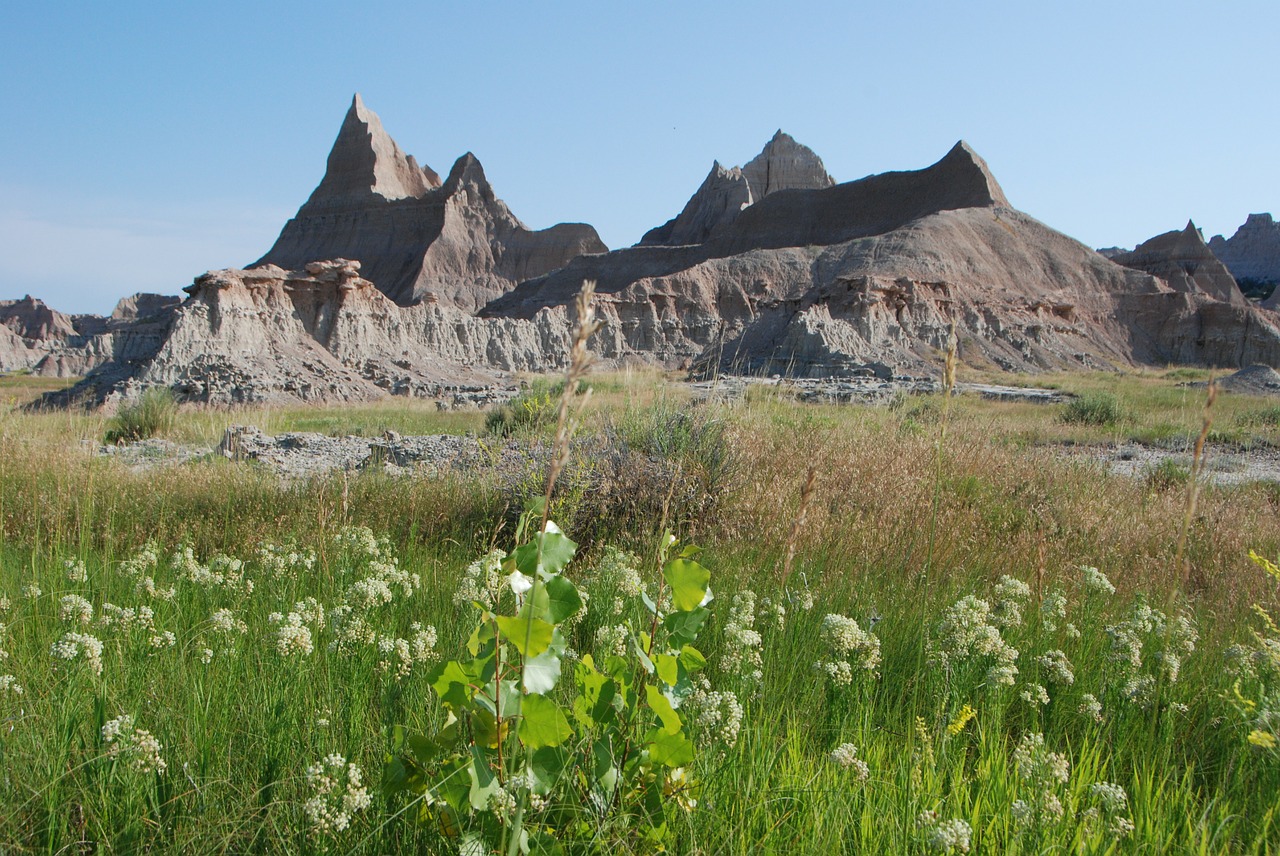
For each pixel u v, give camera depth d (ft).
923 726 10.65
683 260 488.85
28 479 32.48
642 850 8.32
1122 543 25.79
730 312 357.61
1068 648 15.37
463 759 7.99
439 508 27.84
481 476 30.45
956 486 31.45
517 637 6.93
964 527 24.22
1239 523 29.66
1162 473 43.70
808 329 226.58
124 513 29.50
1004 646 12.91
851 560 20.61
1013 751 11.56
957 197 463.83
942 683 12.58
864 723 11.40
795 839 8.77
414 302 597.52
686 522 25.48
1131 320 352.49
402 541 25.55
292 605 16.51
